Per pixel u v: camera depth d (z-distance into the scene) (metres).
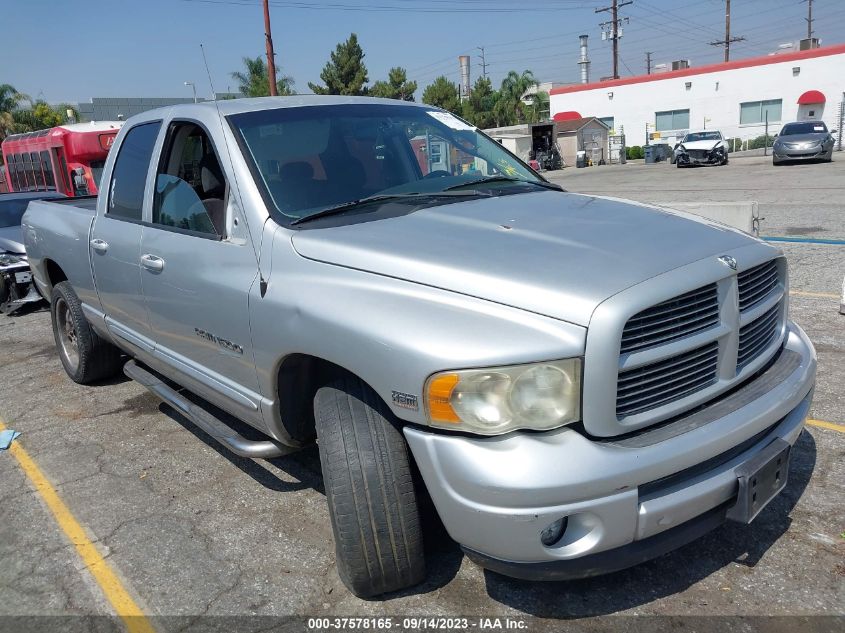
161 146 4.00
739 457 2.66
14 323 8.77
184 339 3.74
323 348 2.74
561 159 40.75
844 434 4.09
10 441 4.88
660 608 2.81
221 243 3.33
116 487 4.12
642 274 2.49
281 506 3.78
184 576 3.22
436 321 2.47
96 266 4.63
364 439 2.71
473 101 63.72
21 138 20.80
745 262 2.76
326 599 2.99
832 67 37.59
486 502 2.34
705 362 2.63
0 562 3.44
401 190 3.57
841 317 6.32
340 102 4.00
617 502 2.34
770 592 2.85
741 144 40.78
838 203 13.83
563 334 2.34
